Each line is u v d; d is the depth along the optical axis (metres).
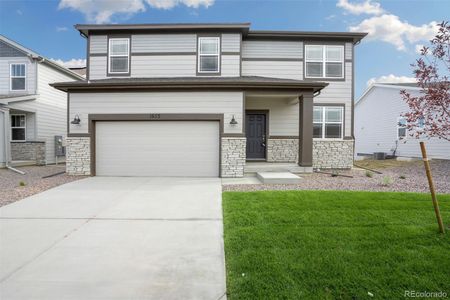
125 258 3.20
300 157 9.87
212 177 9.34
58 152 15.33
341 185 7.58
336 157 11.78
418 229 3.96
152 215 4.89
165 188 7.30
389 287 2.55
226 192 6.57
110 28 11.18
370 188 7.11
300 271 2.82
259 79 10.17
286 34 11.58
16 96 12.63
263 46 11.84
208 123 9.45
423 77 4.54
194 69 11.35
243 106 9.32
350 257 3.11
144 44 11.45
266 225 4.20
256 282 2.64
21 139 14.09
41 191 6.89
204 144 9.46
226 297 2.46
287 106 11.77
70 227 4.27
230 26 11.03
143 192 6.79
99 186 7.59
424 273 2.78
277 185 7.68
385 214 4.66
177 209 5.26
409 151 16.75
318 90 9.89
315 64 11.85
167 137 9.47
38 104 14.15
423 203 5.36
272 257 3.13
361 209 4.99
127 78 11.24
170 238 3.81
